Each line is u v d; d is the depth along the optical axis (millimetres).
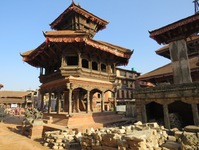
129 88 58094
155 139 7836
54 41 16688
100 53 20797
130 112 24578
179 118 12789
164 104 11750
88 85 18656
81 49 18562
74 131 13203
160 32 15617
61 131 13117
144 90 13250
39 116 16734
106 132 9617
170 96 11375
